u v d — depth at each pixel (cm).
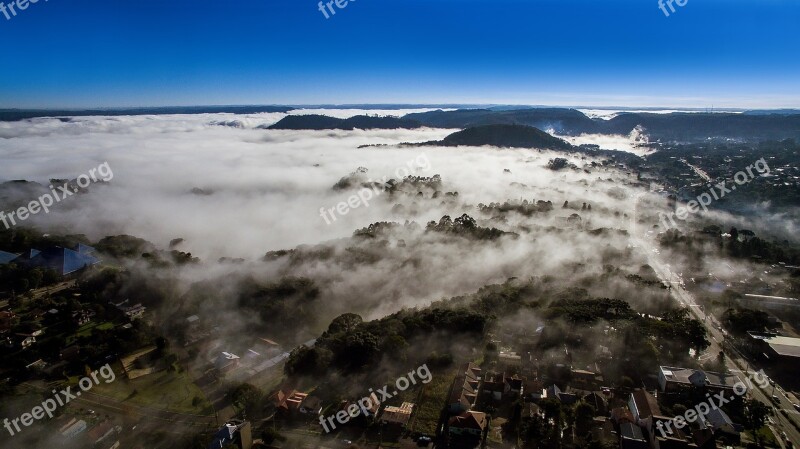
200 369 12712
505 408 10681
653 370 11875
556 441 9419
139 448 9825
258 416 10719
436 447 9675
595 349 12612
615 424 10094
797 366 12044
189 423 10556
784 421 10312
